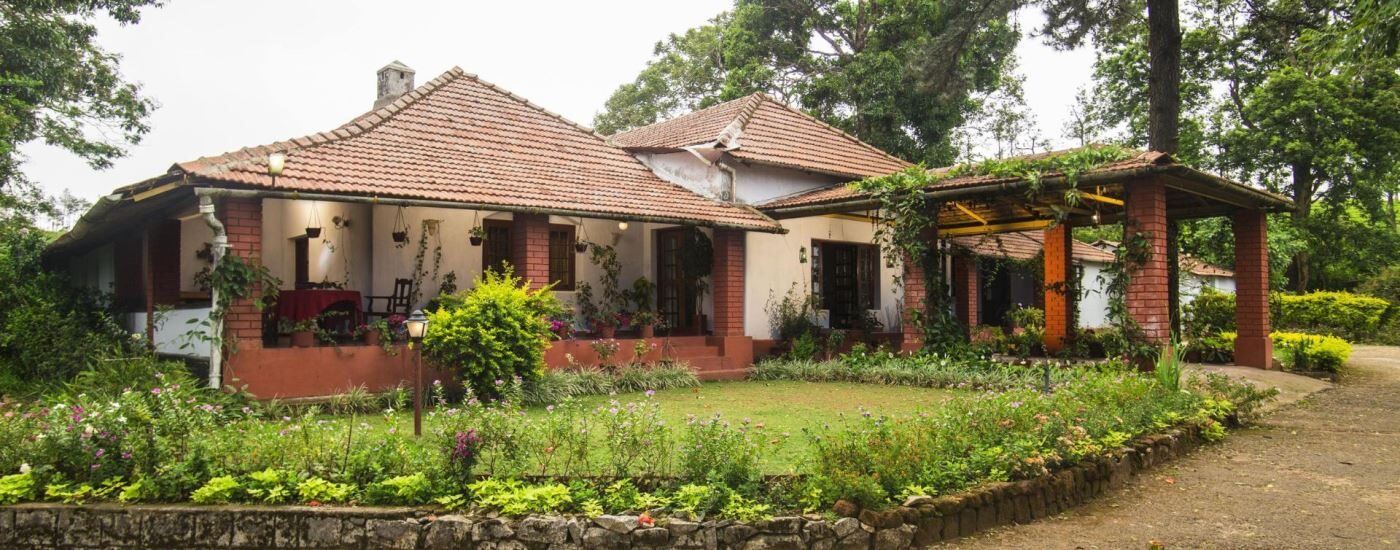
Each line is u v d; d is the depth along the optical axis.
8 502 5.87
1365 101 25.89
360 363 10.50
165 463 6.02
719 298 14.77
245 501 5.77
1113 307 12.04
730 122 16.75
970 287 18.83
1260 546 5.52
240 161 10.05
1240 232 15.12
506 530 5.30
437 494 5.69
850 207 14.58
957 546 5.52
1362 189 28.16
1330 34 13.84
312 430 6.52
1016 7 19.34
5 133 16.80
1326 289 33.84
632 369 12.72
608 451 6.78
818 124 18.97
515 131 14.65
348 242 12.96
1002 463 6.32
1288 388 12.84
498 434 6.00
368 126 12.59
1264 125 26.94
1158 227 11.77
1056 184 12.23
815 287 16.95
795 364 14.38
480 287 11.18
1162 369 9.81
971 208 15.82
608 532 5.22
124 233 13.86
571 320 13.64
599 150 15.69
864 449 5.90
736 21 30.36
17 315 13.28
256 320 9.75
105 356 10.28
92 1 19.86
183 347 9.81
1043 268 19.28
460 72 15.21
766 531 5.21
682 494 5.48
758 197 16.03
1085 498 6.71
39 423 6.55
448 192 11.36
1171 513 6.33
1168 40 18.31
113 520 5.68
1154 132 18.42
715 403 11.01
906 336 14.63
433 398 10.62
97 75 20.97
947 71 20.81
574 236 14.84
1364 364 17.28
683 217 13.56
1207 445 8.83
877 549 5.29
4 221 19.73
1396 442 8.94
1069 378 10.99
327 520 5.49
